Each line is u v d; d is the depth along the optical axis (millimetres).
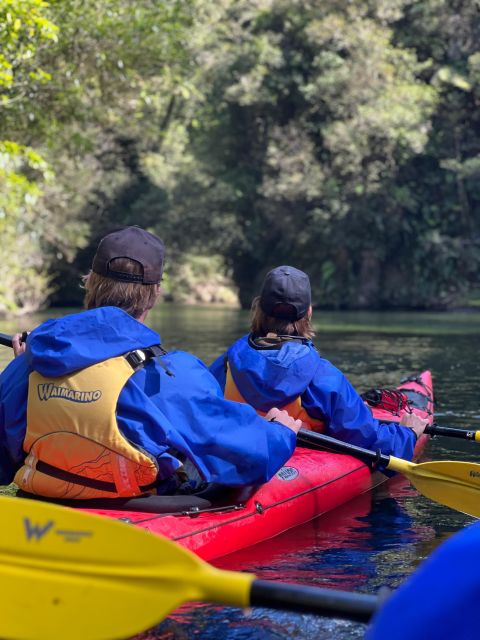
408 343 11688
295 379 3359
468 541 1122
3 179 10891
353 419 3453
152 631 2113
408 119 23109
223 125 27938
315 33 24391
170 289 29109
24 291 21281
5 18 8578
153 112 24438
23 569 1902
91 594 1835
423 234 25047
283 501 3088
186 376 2488
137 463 2396
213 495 2822
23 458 2562
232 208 28562
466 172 23703
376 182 24469
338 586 2482
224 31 27594
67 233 23297
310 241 26688
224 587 1688
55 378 2414
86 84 12891
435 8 25141
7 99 10180
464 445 4613
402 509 3430
